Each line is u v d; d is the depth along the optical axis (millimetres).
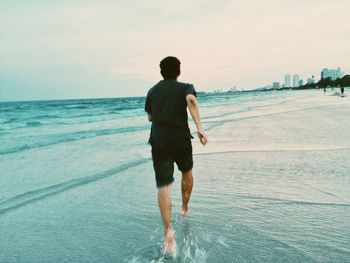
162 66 3838
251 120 18000
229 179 6000
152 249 3377
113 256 3244
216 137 11734
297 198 4836
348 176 5953
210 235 3633
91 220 4266
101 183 6133
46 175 6848
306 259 3037
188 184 4074
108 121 23734
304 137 10953
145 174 6828
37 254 3336
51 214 4520
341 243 3367
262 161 7516
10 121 31078
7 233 3896
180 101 3639
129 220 4238
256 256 3117
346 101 39562
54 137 13906
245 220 4047
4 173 7059
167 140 3580
